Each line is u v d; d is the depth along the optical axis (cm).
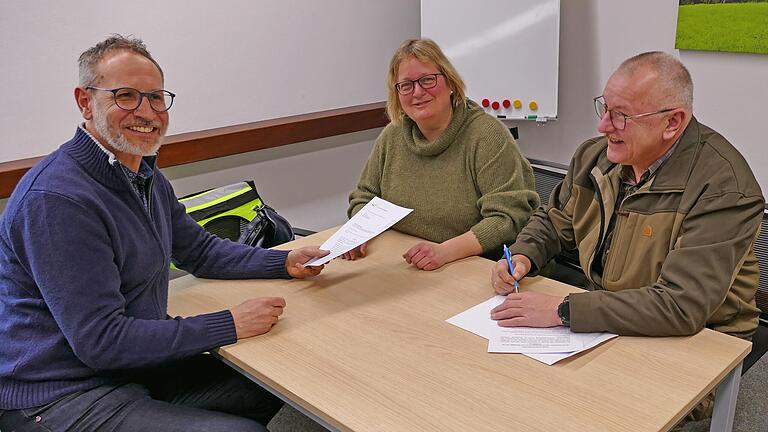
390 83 203
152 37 254
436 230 202
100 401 137
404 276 168
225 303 159
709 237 135
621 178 160
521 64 289
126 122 141
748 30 240
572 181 177
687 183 143
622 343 129
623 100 142
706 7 249
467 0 295
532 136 327
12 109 229
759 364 239
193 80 269
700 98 266
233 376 164
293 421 216
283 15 290
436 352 129
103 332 132
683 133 146
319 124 305
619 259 156
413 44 195
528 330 135
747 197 136
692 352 125
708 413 155
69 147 141
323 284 165
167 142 257
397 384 119
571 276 211
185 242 176
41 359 137
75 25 236
